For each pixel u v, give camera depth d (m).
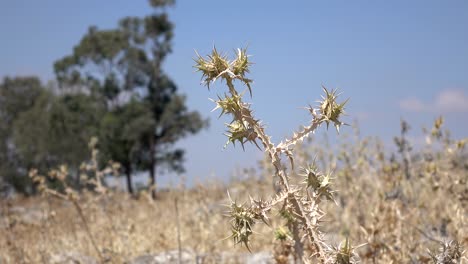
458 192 4.91
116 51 33.66
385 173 5.90
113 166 8.09
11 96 48.00
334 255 2.08
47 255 6.28
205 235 6.40
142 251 6.76
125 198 9.02
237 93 2.03
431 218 5.10
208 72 2.02
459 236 4.13
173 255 6.33
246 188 8.05
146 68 34.66
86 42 34.16
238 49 2.03
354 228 5.33
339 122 2.07
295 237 2.18
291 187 2.12
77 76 34.84
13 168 36.97
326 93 2.07
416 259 4.17
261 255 5.82
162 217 8.19
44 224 6.59
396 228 4.66
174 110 34.28
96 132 33.56
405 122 5.69
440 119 5.46
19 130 36.19
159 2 34.47
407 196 5.42
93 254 6.49
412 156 5.80
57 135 34.44
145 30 34.72
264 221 2.08
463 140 5.28
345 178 6.16
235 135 2.04
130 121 33.50
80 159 33.75
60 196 5.87
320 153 6.82
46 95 38.53
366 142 6.48
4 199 7.55
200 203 7.44
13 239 6.32
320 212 2.14
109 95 34.88
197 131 35.06
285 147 2.08
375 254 4.18
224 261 5.88
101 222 7.04
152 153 34.62
